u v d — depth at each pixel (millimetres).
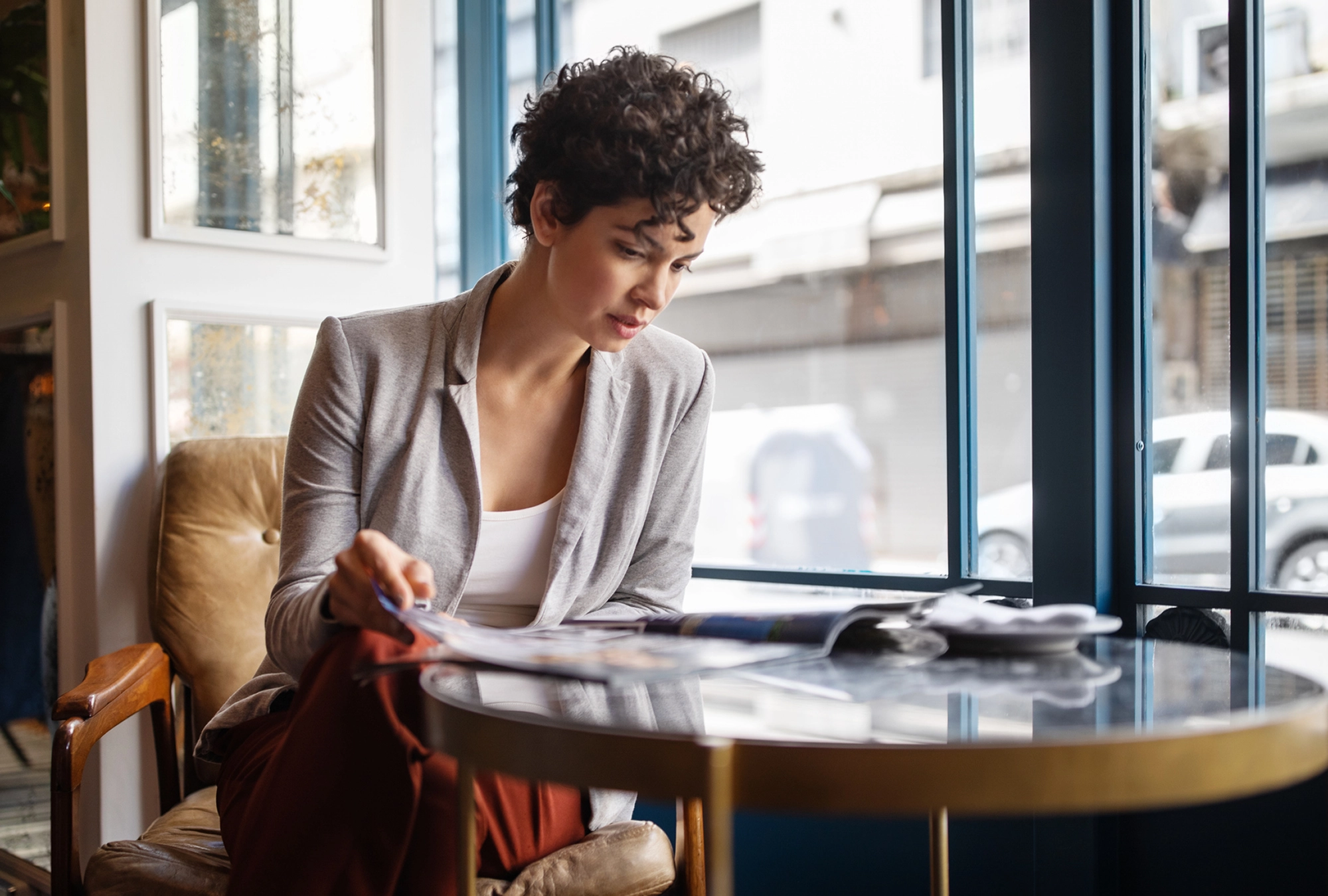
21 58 1794
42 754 1827
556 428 1238
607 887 999
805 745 574
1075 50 1344
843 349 1751
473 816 707
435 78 2143
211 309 1744
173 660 1495
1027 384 1485
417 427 1158
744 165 1044
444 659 802
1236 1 1289
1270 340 1294
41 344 1763
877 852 1531
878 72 1661
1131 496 1363
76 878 1167
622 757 597
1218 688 706
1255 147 1298
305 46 1872
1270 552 1297
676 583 1304
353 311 1908
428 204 1992
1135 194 1354
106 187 1659
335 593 893
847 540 1751
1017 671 771
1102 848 1354
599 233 1021
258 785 897
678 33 1934
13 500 1850
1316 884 1229
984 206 1517
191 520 1548
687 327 2020
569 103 1045
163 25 1726
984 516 1537
